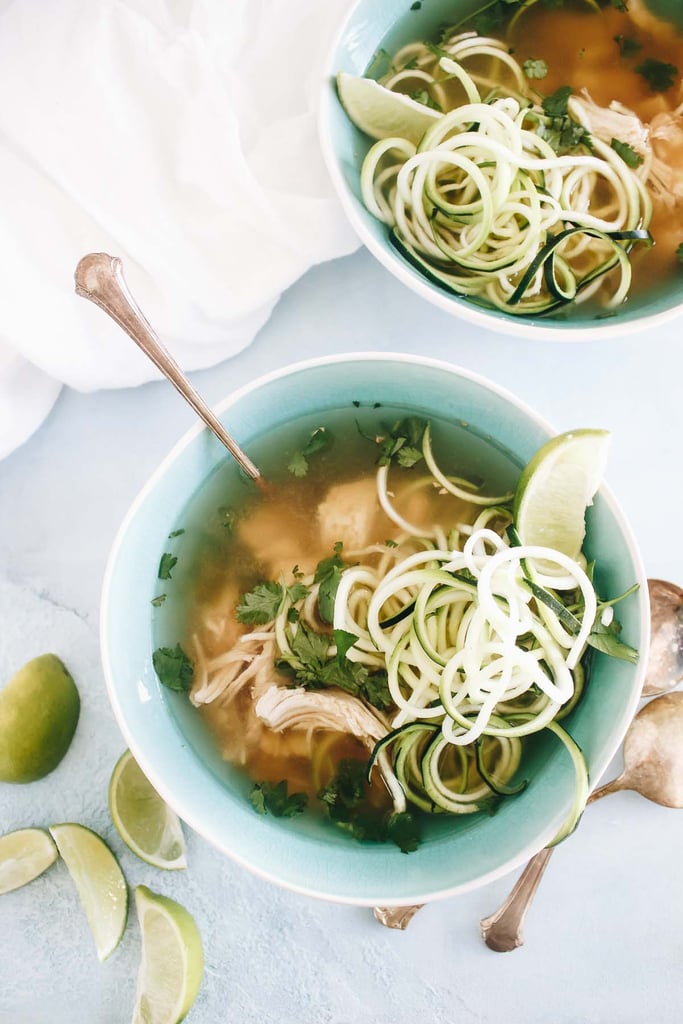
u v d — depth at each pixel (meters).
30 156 0.55
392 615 0.53
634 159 0.55
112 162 0.55
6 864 0.56
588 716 0.50
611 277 0.54
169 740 0.52
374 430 0.53
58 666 0.56
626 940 0.55
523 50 0.56
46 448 0.58
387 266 0.52
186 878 0.56
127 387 0.58
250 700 0.53
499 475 0.52
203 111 0.54
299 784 0.53
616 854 0.56
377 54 0.55
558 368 0.57
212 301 0.56
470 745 0.52
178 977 0.54
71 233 0.56
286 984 0.56
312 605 0.54
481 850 0.50
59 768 0.57
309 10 0.56
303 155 0.56
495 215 0.54
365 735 0.52
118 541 0.51
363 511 0.53
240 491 0.53
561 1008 0.55
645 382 0.57
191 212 0.56
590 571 0.50
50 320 0.55
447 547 0.53
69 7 0.55
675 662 0.55
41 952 0.57
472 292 0.54
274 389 0.51
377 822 0.52
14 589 0.58
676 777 0.54
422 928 0.56
